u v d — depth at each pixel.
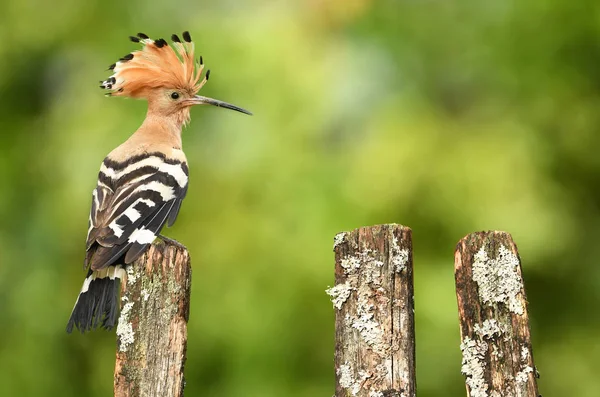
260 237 12.41
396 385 5.17
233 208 12.70
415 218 12.51
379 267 5.31
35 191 14.30
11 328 13.99
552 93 13.30
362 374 5.21
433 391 11.94
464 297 5.22
